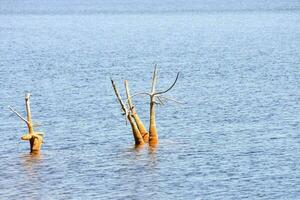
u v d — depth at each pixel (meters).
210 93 189.12
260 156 114.69
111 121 149.25
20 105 175.75
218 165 109.69
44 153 120.00
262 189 97.12
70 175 105.94
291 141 125.44
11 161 114.81
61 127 144.12
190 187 98.81
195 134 133.25
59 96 189.50
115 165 110.81
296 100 172.88
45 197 96.12
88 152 120.19
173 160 112.88
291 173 104.44
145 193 96.75
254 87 199.00
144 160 113.38
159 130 137.75
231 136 130.62
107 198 95.00
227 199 93.50
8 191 98.94
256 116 151.50
